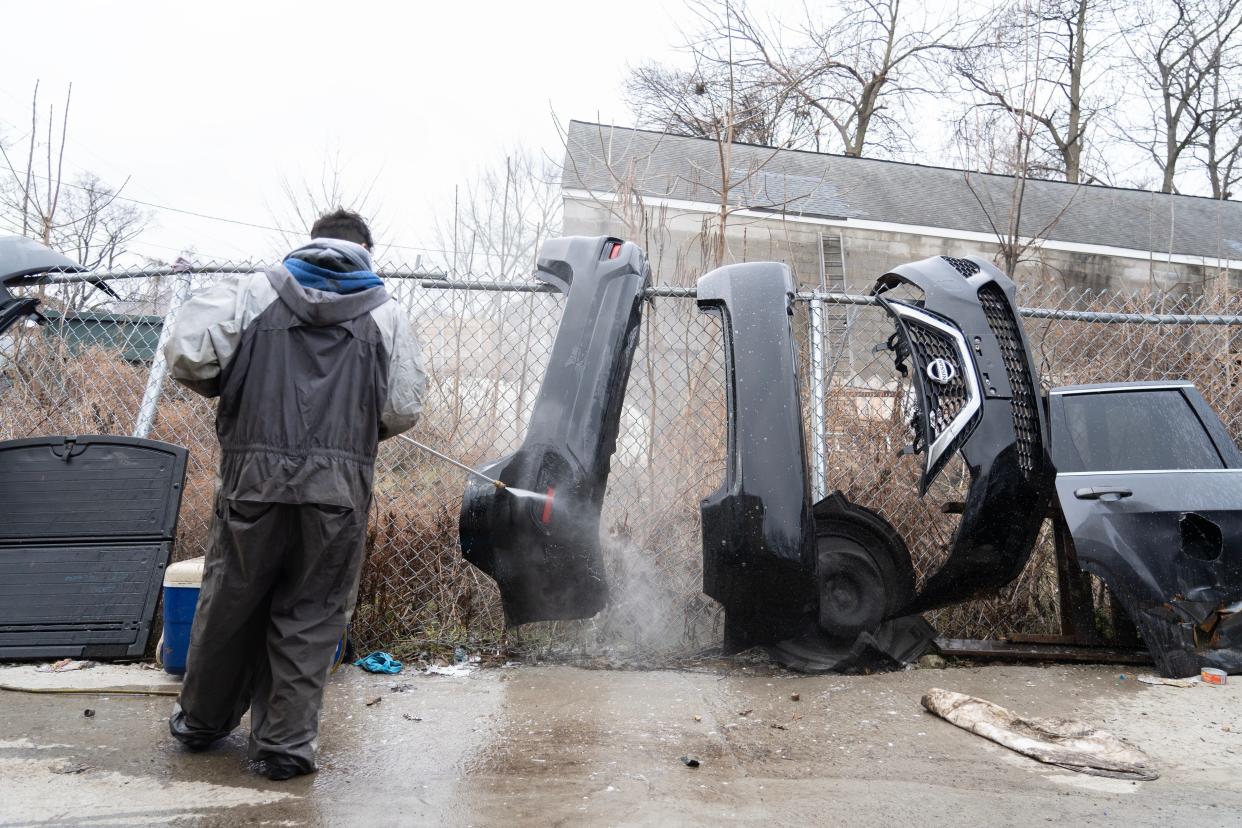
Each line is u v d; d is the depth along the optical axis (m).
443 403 4.29
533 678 3.49
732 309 3.61
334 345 2.37
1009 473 3.46
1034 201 19.69
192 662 2.38
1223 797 2.29
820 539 3.72
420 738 2.73
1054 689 3.39
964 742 2.75
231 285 2.38
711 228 5.98
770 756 2.59
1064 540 4.01
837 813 2.14
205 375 2.31
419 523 4.04
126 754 2.53
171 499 3.81
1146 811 2.18
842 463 4.34
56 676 3.32
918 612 3.70
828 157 19.56
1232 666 3.62
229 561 2.29
